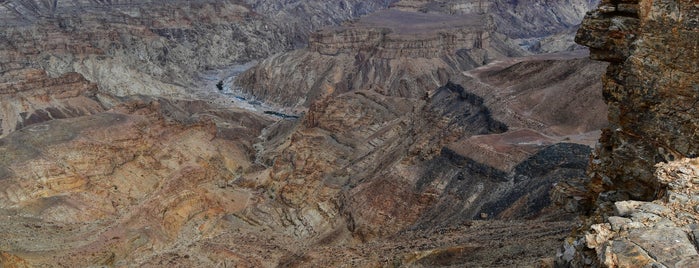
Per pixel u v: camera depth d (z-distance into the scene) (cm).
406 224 6850
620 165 2442
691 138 2208
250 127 14650
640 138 2384
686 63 2211
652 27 2280
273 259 6378
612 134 2522
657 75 2288
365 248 5747
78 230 6850
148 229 6925
